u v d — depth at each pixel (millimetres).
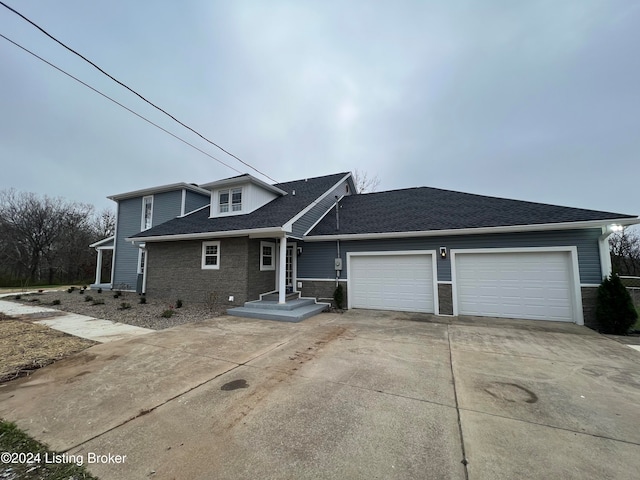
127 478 2025
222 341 5770
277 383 3740
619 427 2721
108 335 6234
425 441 2482
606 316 6508
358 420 2834
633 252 23875
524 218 8039
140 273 14633
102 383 3746
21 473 2084
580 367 4336
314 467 2146
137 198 15812
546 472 2098
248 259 9531
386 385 3680
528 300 7863
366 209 11992
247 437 2545
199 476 2047
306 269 10617
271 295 9961
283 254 8945
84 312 8891
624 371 4180
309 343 5633
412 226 9195
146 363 4496
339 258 10047
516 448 2387
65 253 25375
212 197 12125
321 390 3529
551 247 7609
